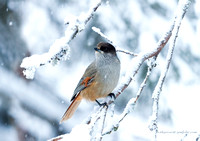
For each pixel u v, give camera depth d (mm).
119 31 10922
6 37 12734
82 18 5656
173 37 6406
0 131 15594
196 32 10742
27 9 12289
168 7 10922
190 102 11172
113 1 11055
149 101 11664
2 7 12539
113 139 12578
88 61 11844
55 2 11906
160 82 6141
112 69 8875
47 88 15078
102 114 6383
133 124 12586
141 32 10844
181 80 10953
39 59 5270
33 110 15320
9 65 14297
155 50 6938
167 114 11445
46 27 12016
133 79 7066
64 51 5387
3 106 15195
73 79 14078
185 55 10805
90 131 5750
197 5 10656
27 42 12281
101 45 9117
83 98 9469
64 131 15320
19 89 15008
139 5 11031
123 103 11992
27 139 15352
